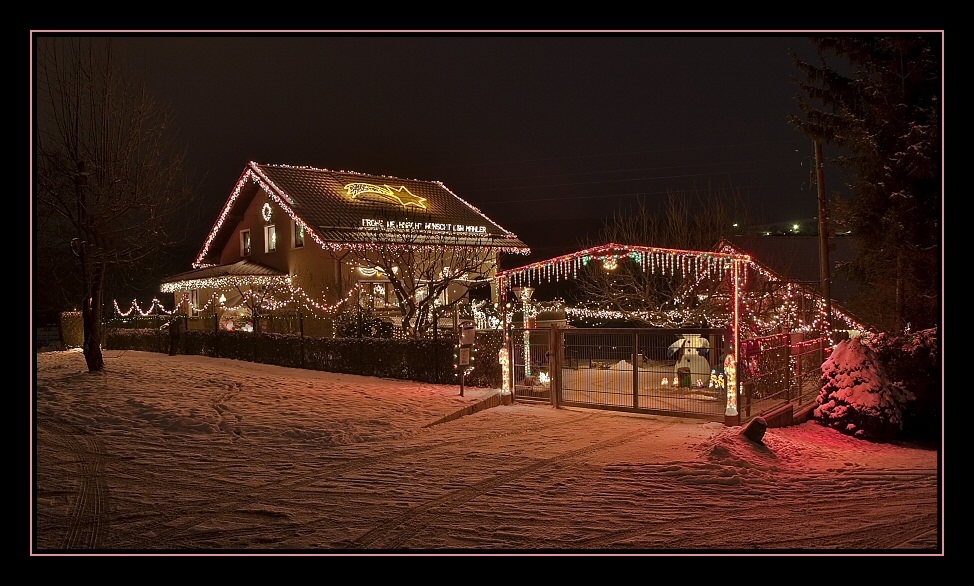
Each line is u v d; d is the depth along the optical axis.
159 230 17.88
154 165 17.58
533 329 14.38
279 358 21.25
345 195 31.48
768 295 17.64
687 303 24.33
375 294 27.80
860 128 20.92
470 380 15.82
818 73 22.16
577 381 13.44
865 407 12.31
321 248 28.31
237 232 35.00
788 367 13.66
